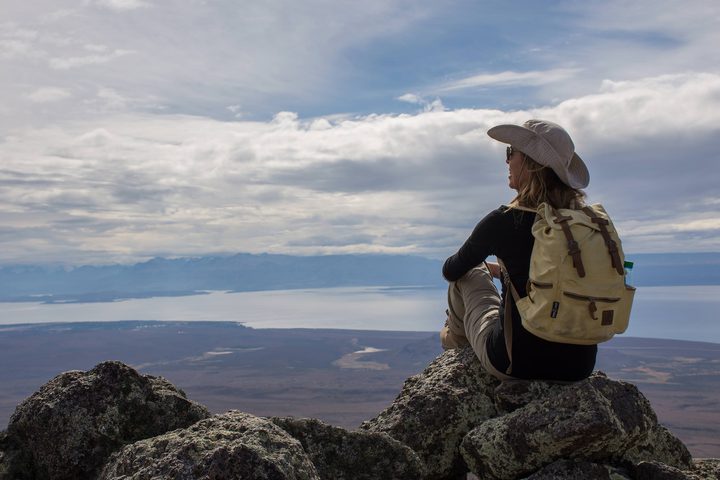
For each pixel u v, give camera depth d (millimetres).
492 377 2693
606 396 2334
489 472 2357
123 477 1843
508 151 2439
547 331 2207
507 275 2357
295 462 1843
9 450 2387
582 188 2354
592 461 2266
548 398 2303
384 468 2334
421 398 2639
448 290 2816
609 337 2234
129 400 2420
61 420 2348
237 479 1701
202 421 2045
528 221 2305
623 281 2195
